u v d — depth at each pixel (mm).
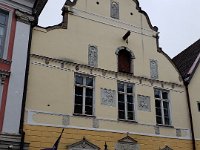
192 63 21875
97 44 17625
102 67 17203
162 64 19703
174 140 17844
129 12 19859
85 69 16609
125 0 20062
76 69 16312
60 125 14672
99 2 18828
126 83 17781
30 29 15430
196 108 19719
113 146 15656
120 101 17156
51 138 14219
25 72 14461
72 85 15867
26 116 13984
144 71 18672
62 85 15547
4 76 13711
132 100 17578
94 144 15141
